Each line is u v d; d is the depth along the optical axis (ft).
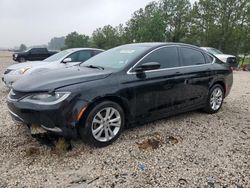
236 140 15.67
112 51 18.01
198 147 14.53
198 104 19.11
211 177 11.64
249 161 13.12
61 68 16.15
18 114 13.47
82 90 13.08
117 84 14.25
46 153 13.35
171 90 16.80
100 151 13.70
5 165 12.26
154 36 143.23
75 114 12.82
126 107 14.79
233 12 110.22
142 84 15.21
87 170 12.03
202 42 120.78
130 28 176.65
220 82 20.67
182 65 17.87
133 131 16.30
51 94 12.74
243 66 78.23
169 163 12.76
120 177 11.56
